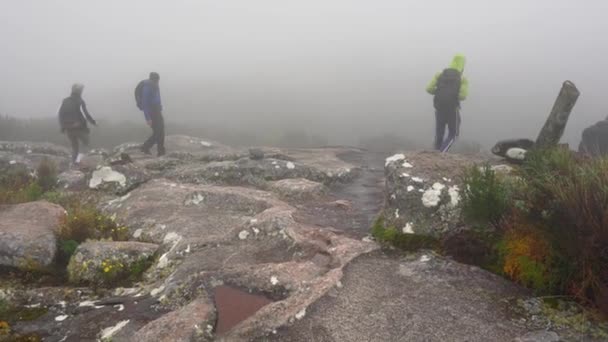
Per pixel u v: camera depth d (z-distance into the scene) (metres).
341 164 10.16
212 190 7.21
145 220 6.35
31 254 5.09
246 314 3.66
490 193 4.55
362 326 3.43
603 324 3.40
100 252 5.02
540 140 6.21
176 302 4.02
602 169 4.07
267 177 8.68
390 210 5.45
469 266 4.40
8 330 3.76
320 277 4.12
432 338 3.31
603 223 3.54
